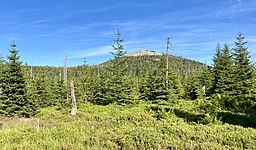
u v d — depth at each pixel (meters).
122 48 32.44
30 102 28.19
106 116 20.28
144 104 27.73
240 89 29.11
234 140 11.34
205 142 11.01
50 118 22.28
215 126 14.12
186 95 37.38
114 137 12.41
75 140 12.52
